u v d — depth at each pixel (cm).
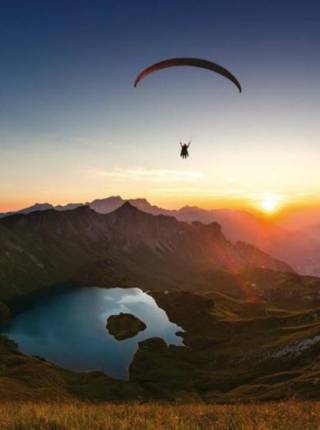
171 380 11144
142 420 1313
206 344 15362
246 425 1356
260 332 15175
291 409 2048
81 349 15112
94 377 9675
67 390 8412
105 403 2445
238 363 12244
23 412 1438
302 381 8294
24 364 9700
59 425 1169
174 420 1349
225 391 10169
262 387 8981
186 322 19112
